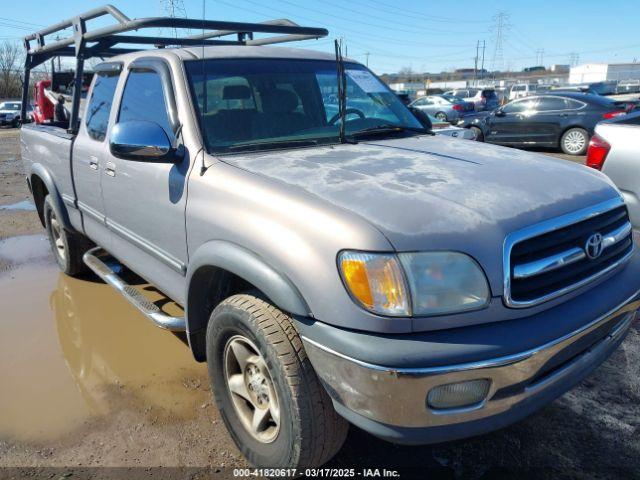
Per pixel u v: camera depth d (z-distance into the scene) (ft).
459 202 6.94
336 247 6.39
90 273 17.01
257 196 7.52
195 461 8.77
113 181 11.26
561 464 8.56
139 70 11.35
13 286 16.38
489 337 6.29
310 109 11.10
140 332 13.25
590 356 7.51
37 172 15.79
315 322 6.58
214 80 10.09
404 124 12.07
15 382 11.07
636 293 7.99
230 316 7.80
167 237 9.58
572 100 42.78
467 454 8.82
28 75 18.66
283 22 13.01
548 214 7.01
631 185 14.60
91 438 9.32
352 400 6.41
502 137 46.60
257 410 8.16
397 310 6.15
